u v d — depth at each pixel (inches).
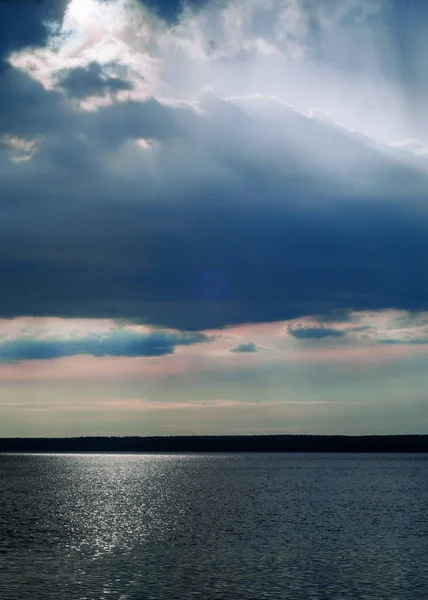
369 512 4092.0
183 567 2303.2
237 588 1988.2
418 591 1946.4
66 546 2751.0
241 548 2699.3
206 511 4202.8
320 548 2689.5
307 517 3826.3
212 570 2251.5
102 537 3026.6
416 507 4409.5
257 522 3592.5
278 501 4938.5
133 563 2375.7
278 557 2492.6
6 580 2086.6
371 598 1870.1
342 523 3521.2
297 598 1871.3
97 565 2333.9
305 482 7436.0
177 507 4505.4
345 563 2367.1
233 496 5477.4
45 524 3533.5
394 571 2224.4
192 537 3024.1
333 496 5383.9
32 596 1888.5
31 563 2367.1
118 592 1939.0
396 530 3235.7
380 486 6668.3
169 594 1916.8
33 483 7490.2
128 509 4375.0
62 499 5236.2
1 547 2721.5
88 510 4311.0
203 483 7386.8
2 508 4451.3
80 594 1914.4
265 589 1975.9
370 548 2684.5
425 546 2731.3
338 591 1947.6
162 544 2812.5
